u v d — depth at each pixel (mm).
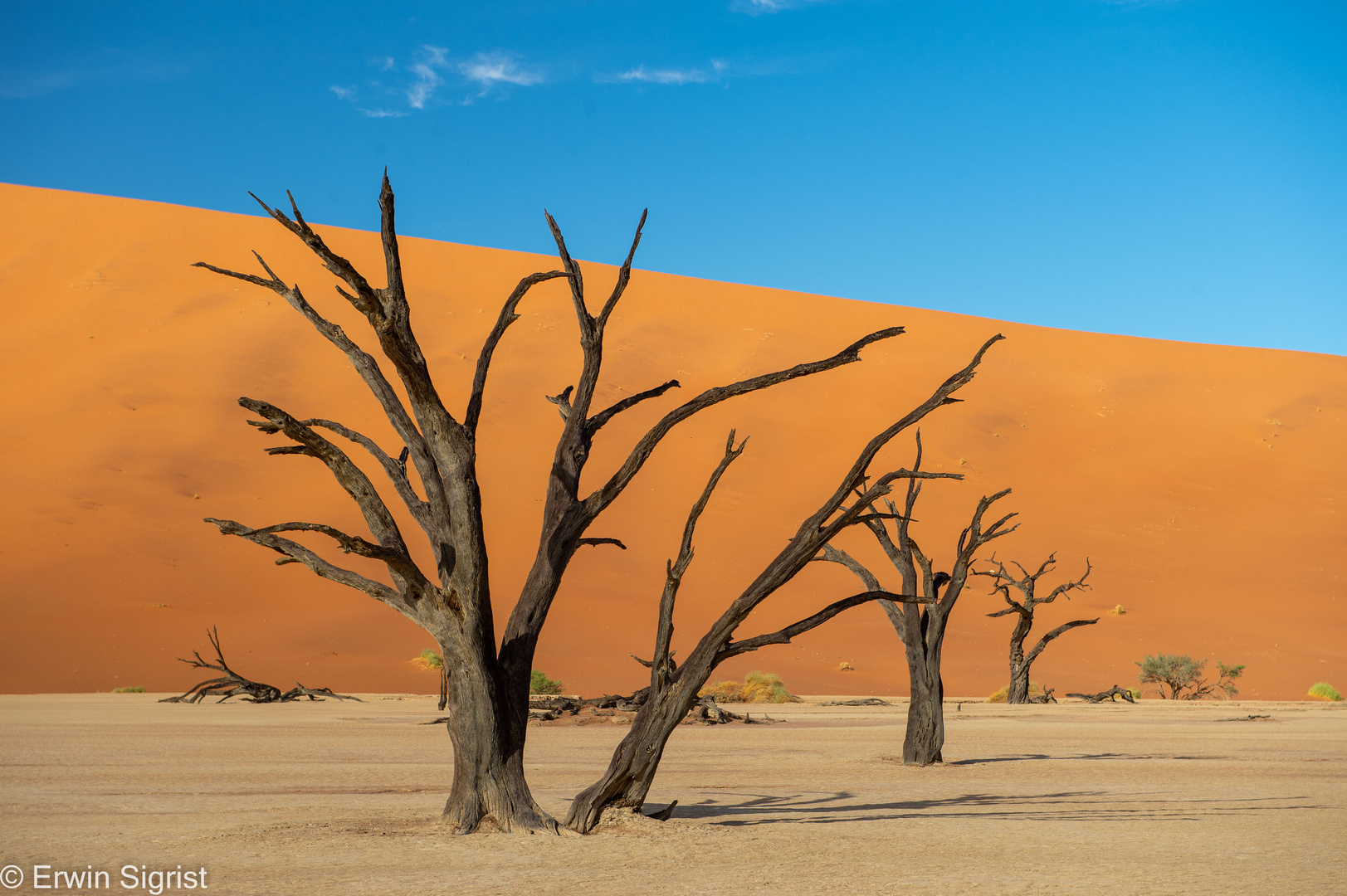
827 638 64688
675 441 85312
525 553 69625
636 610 64375
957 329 114750
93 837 9703
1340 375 113062
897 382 97938
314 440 10039
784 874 8094
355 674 53562
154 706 37031
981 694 56625
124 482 70375
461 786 10078
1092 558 76500
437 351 92812
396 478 10406
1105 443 92938
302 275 104250
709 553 72250
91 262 101375
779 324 109938
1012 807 12469
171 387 82125
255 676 51688
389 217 9766
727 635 10445
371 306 9633
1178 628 67938
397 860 8570
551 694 44531
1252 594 73375
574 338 99250
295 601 62219
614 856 8844
